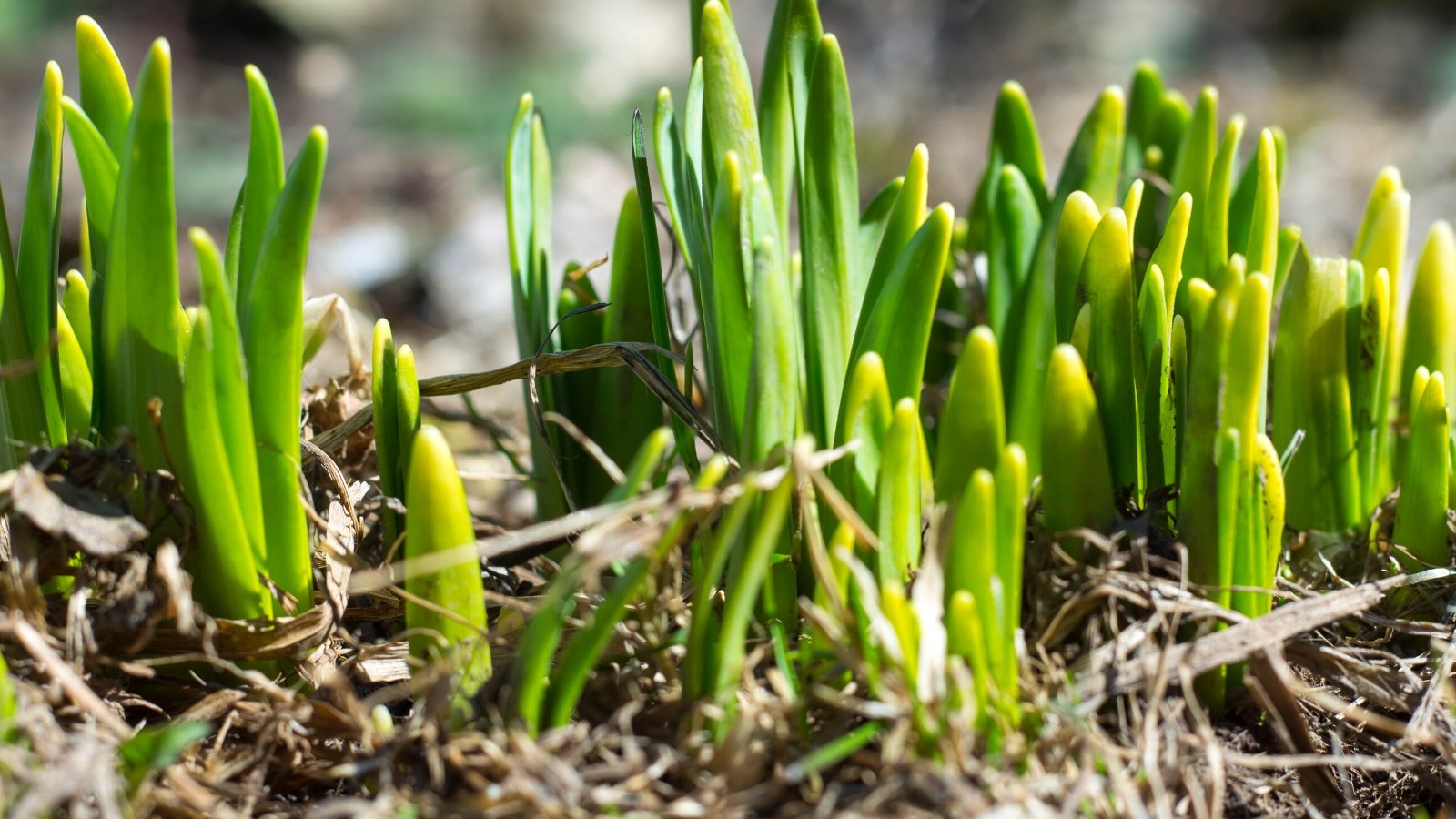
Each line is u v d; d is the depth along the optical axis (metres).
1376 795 0.56
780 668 0.53
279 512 0.54
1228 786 0.54
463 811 0.51
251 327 0.53
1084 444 0.53
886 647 0.51
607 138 2.35
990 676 0.52
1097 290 0.55
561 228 1.55
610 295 0.60
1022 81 2.60
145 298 0.53
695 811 0.51
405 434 0.56
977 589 0.51
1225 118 2.29
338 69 2.62
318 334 0.62
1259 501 0.54
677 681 0.54
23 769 0.51
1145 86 0.64
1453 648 0.55
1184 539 0.54
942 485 0.53
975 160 2.07
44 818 0.51
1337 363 0.58
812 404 0.56
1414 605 0.57
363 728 0.53
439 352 1.18
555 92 2.53
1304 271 0.57
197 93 2.47
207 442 0.52
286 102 2.46
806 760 0.51
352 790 0.54
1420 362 0.59
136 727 0.55
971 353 0.52
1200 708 0.54
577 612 0.56
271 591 0.55
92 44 0.55
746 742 0.51
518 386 0.88
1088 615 0.54
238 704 0.54
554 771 0.51
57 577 0.55
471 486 0.73
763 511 0.53
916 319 0.54
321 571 0.57
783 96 0.56
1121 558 0.54
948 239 0.53
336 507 0.58
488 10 2.95
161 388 0.53
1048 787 0.51
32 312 0.55
